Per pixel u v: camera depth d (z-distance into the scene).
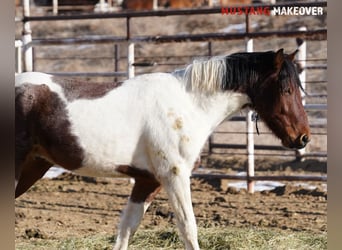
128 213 8.77
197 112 8.62
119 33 28.61
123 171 8.54
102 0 28.56
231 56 8.84
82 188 14.83
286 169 16.61
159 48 26.67
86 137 8.35
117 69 17.48
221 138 20.14
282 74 8.64
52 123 8.33
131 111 8.46
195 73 8.63
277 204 13.14
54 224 11.71
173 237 10.33
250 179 14.07
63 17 15.06
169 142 8.34
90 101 8.45
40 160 8.84
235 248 9.94
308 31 13.41
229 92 8.73
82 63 26.14
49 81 8.51
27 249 9.88
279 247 10.02
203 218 12.01
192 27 28.36
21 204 13.19
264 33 13.69
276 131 8.84
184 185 8.35
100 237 10.55
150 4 29.28
